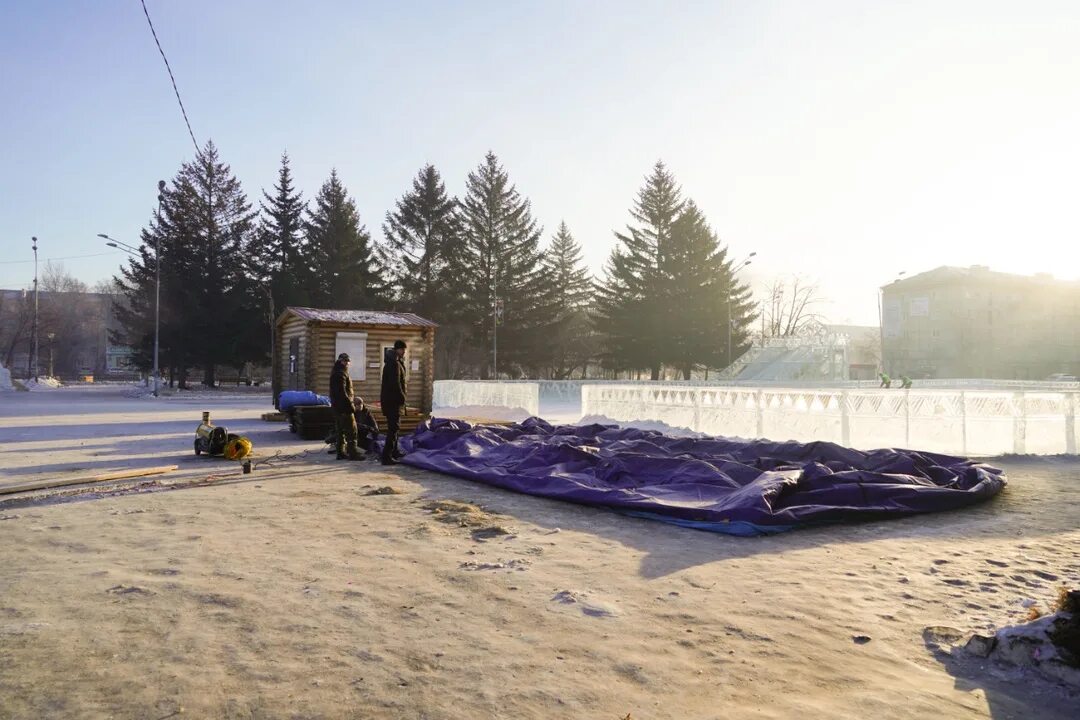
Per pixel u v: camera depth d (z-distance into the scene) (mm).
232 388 55312
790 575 5145
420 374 22094
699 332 59406
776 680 3346
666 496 7738
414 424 18109
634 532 6570
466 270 58344
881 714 3018
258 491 8648
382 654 3600
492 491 8836
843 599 4598
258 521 6836
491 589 4723
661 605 4445
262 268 56000
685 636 3904
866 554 5785
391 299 58125
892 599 4605
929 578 5090
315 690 3174
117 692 3131
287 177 58688
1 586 4691
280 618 4109
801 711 3031
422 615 4195
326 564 5293
